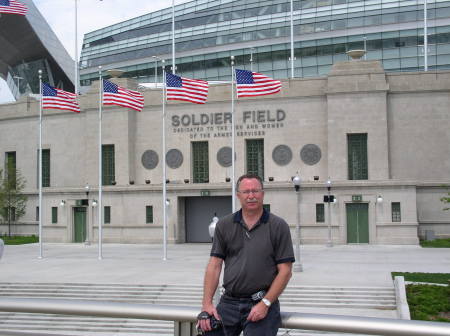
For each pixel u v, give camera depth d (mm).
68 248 51906
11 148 66312
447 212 52688
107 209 56969
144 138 59375
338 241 50688
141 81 97000
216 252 5887
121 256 43594
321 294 26938
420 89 53812
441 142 53594
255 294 5625
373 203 50219
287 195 51812
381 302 26047
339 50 85625
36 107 65000
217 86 57156
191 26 95375
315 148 55094
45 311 5398
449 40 82562
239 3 93938
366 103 53656
